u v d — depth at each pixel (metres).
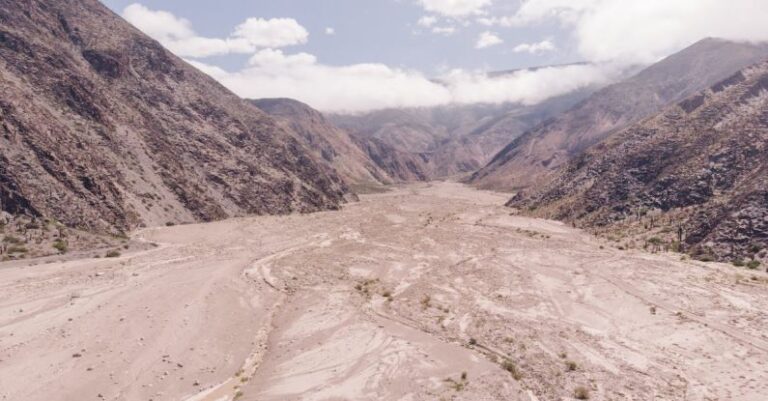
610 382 38.53
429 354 43.06
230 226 114.56
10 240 75.25
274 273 73.81
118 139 119.75
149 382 38.88
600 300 59.28
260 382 38.91
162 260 79.19
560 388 37.41
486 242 97.38
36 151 90.69
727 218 81.75
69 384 37.81
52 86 115.00
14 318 50.69
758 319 50.56
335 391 36.50
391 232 111.25
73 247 79.56
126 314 52.22
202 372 41.12
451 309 57.31
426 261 82.69
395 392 36.12
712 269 69.62
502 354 44.25
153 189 115.62
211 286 64.31
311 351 44.53
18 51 116.12
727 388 37.50
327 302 59.25
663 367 41.50
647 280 65.50
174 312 53.53
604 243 94.69
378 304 59.50
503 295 62.28
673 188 104.88
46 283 63.06
